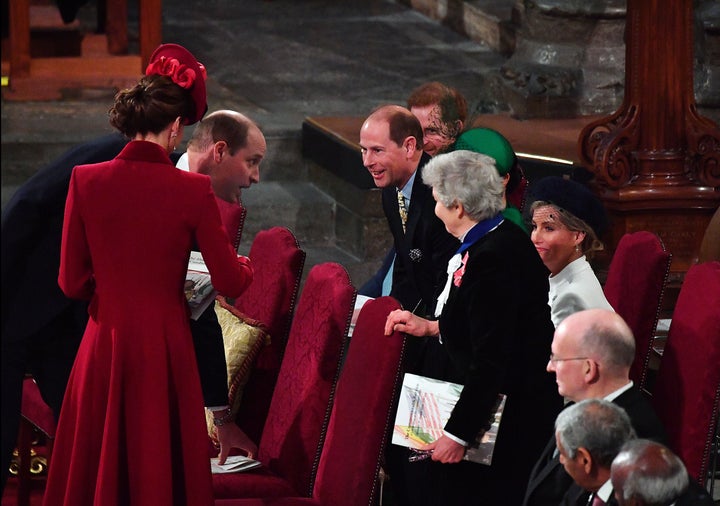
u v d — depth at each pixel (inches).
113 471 536.7
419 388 551.8
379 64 1424.7
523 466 549.3
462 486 558.9
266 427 625.9
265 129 1154.7
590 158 850.8
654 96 829.8
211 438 644.1
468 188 536.4
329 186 1104.8
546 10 1146.0
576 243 589.9
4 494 715.4
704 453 557.9
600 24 1137.4
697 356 557.6
